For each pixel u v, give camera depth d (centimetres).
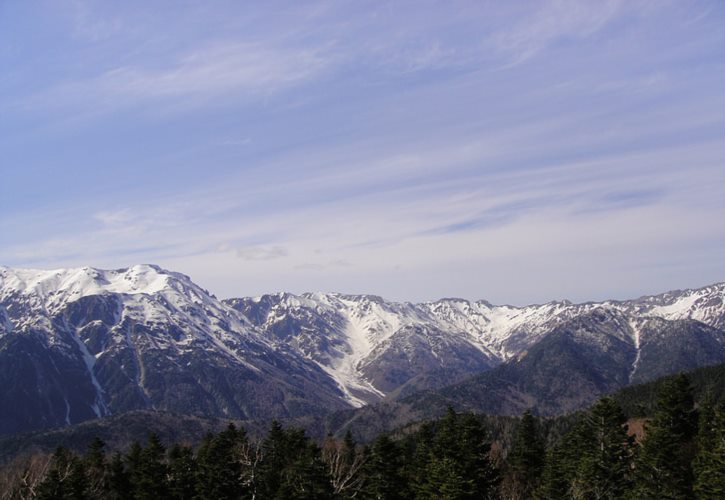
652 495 11788
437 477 11456
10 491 15300
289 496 11525
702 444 12412
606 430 12781
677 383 13812
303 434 15262
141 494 13275
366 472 12706
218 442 13700
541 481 13550
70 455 16538
